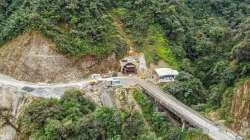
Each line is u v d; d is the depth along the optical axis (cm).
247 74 10300
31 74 11462
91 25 12006
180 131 9419
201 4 16288
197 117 9625
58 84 11312
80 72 11575
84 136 9369
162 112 10212
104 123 9600
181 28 13250
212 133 8994
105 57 11850
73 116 9806
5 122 10469
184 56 12775
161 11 13262
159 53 12356
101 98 10919
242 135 9300
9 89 11012
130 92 10988
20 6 13100
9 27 12125
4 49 11919
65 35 11725
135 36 12775
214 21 15162
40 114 9944
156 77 11744
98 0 12838
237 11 16112
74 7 12056
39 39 11538
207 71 12400
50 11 11956
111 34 12306
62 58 11475
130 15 13162
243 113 9525
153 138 9025
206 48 13188
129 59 12119
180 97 10731
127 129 9388
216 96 10625
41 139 9306
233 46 12338
